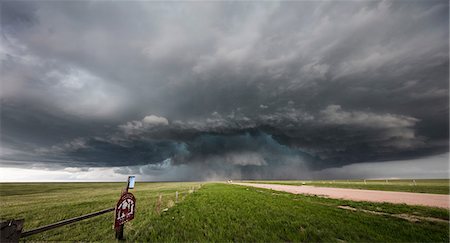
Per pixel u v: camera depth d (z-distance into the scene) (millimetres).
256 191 42375
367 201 23344
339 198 26906
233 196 30875
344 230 11516
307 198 27328
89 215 9797
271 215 15781
